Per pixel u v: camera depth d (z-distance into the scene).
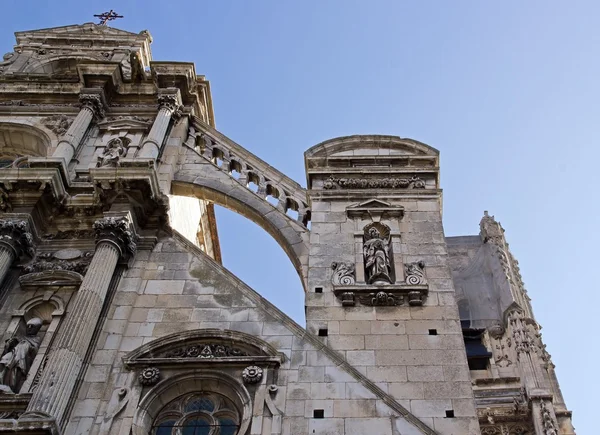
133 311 16.30
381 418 13.45
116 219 17.84
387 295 16.20
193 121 23.73
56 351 14.66
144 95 24.95
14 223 18.05
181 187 21.08
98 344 15.50
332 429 13.28
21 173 18.92
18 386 15.35
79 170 21.39
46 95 25.09
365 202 18.81
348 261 17.33
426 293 16.31
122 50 31.12
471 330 21.84
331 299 16.33
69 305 17.11
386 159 20.17
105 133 23.25
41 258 18.38
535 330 21.19
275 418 13.56
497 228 25.14
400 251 17.47
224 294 16.53
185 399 14.60
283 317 15.73
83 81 24.72
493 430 18.17
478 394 19.20
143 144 21.69
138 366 14.88
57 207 19.34
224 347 15.22
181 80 24.62
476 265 24.20
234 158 22.17
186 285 16.89
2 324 16.59
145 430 13.89
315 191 19.20
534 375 19.14
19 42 31.55
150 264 17.69
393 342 15.29
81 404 14.22
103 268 16.78
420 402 14.08
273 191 20.88
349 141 20.73
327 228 18.23
